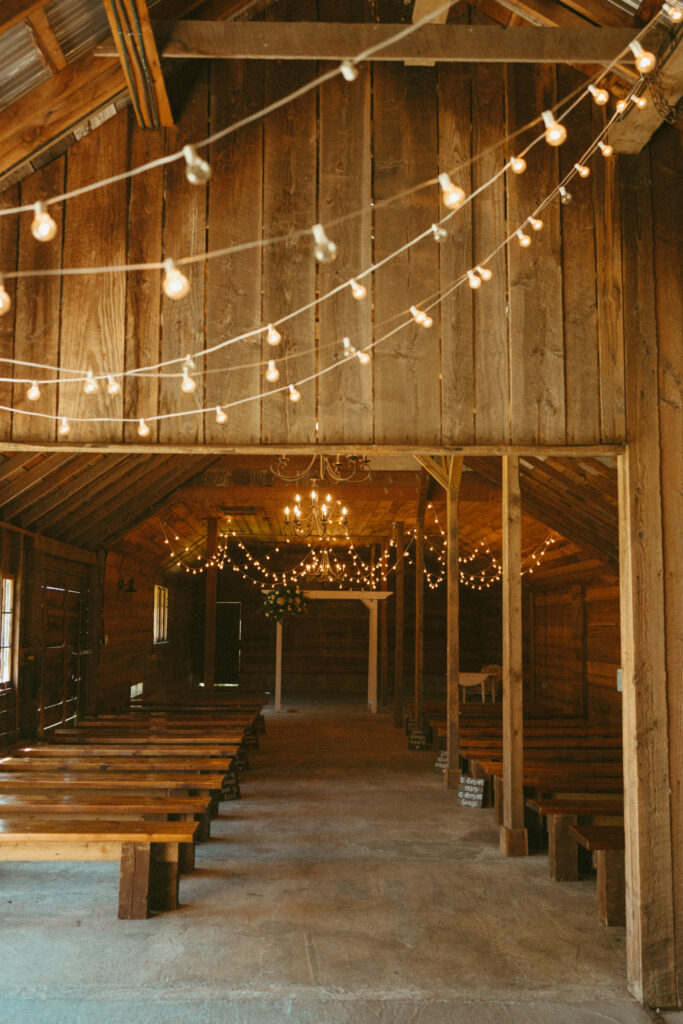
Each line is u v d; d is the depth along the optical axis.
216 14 4.05
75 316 4.15
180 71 4.27
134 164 4.22
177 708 12.53
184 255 4.20
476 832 7.16
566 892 5.59
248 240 4.22
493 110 4.34
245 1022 3.69
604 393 4.27
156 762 7.16
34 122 3.87
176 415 4.14
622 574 4.32
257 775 9.77
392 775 9.87
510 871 6.05
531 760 8.34
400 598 14.85
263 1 4.28
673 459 4.29
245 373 4.18
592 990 4.08
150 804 5.60
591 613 12.91
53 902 5.29
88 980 4.11
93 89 3.92
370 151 4.29
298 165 4.27
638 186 4.37
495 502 11.58
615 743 9.40
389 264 4.25
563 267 4.30
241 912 5.10
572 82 4.37
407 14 4.44
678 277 4.36
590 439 4.24
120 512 10.84
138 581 14.02
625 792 4.24
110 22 3.47
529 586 15.41
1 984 4.04
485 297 4.26
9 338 4.12
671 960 3.99
